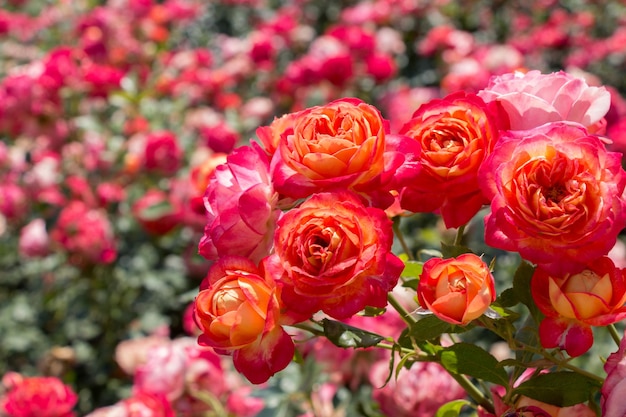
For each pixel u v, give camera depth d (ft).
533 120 2.26
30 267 6.70
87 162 6.48
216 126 6.11
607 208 2.00
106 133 6.80
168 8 10.16
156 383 3.59
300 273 2.02
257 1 11.50
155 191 5.94
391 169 2.14
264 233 2.19
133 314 6.29
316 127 2.18
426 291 2.11
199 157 6.17
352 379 3.68
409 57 10.22
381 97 8.11
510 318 2.26
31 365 6.27
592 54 9.19
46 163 6.38
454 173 2.19
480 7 11.43
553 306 2.10
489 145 2.21
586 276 2.07
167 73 8.71
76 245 5.73
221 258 2.14
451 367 2.32
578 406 2.29
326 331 2.23
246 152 2.24
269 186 2.21
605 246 2.02
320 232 2.05
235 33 11.71
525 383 2.27
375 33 9.87
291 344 2.11
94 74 6.72
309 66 7.22
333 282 2.01
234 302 2.08
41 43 9.84
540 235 2.03
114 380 6.03
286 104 7.79
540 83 2.29
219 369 3.66
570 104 2.28
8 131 6.47
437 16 10.30
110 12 8.57
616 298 2.07
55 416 3.66
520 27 10.64
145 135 6.52
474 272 2.09
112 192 6.31
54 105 6.40
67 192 6.32
